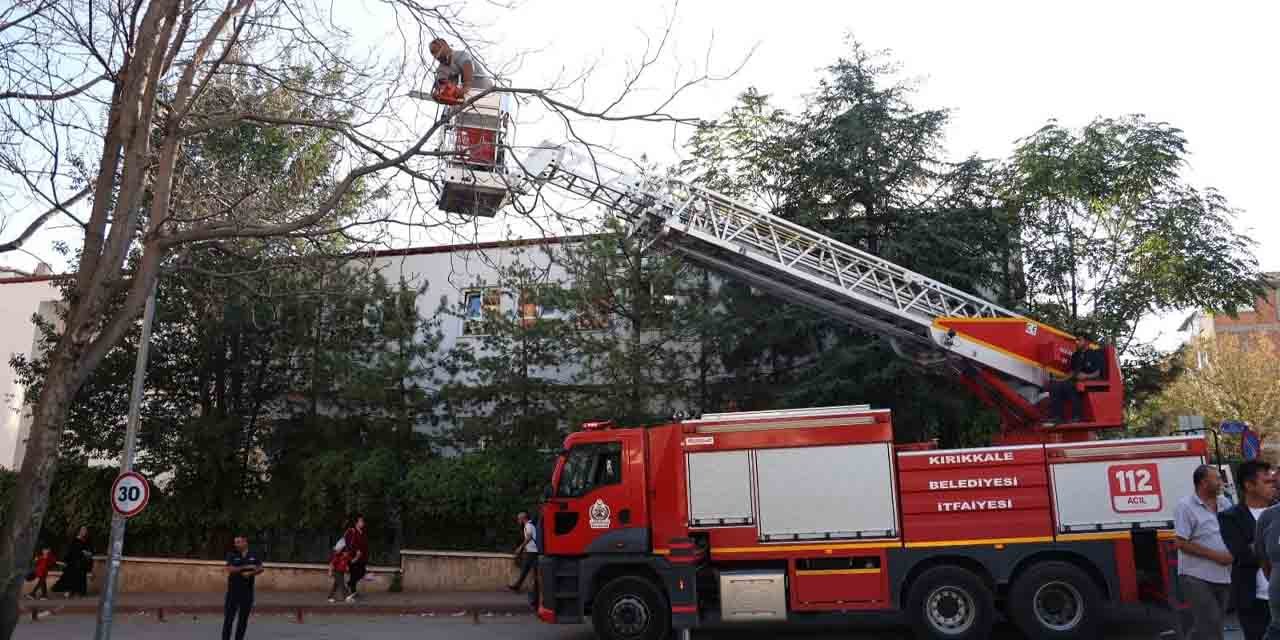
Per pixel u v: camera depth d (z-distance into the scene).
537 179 9.93
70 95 9.97
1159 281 18.14
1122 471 10.86
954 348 12.83
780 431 11.56
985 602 10.72
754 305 18.12
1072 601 10.66
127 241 8.86
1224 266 17.94
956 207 18.69
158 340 20.48
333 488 19.59
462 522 19.61
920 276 13.48
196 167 11.80
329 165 12.06
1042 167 18.89
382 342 20.70
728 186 19.11
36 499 8.18
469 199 11.22
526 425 19.44
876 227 18.59
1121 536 10.72
